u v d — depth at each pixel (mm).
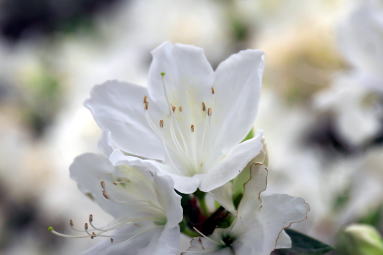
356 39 539
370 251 452
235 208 393
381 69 537
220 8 703
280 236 380
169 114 407
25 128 735
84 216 615
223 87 404
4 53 840
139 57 712
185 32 702
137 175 398
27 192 676
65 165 630
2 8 1095
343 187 554
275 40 611
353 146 611
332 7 605
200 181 389
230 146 398
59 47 809
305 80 596
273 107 598
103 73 679
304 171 576
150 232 398
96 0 1040
